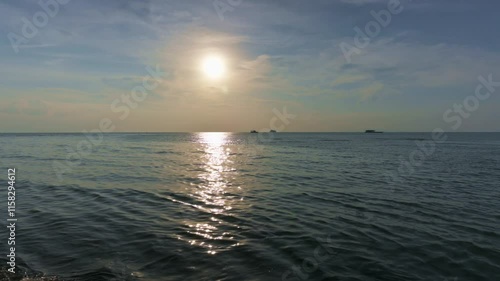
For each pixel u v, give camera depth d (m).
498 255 9.33
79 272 7.57
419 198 17.22
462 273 8.17
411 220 12.87
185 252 8.98
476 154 49.88
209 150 61.44
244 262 8.40
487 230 11.65
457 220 12.95
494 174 27.27
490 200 16.78
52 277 7.26
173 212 13.58
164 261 8.34
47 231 10.72
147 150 60.09
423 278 7.83
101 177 23.70
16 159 37.88
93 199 16.06
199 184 21.25
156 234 10.52
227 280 7.35
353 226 11.94
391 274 7.98
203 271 7.79
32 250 8.94
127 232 10.70
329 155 48.53
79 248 9.15
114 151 56.12
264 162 37.47
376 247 9.80
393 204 15.73
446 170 30.06
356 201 16.36
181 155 47.84
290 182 22.50
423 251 9.55
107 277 7.32
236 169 30.27
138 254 8.78
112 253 8.81
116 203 15.20
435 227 11.96
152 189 19.08
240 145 83.69
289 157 44.94
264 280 7.41
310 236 10.66
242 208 14.53
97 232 10.66
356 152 54.78
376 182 22.72
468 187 20.75
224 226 11.61
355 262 8.64
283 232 11.03
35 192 17.80
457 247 9.91
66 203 15.12
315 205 15.37
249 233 10.84
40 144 77.94
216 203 15.54
